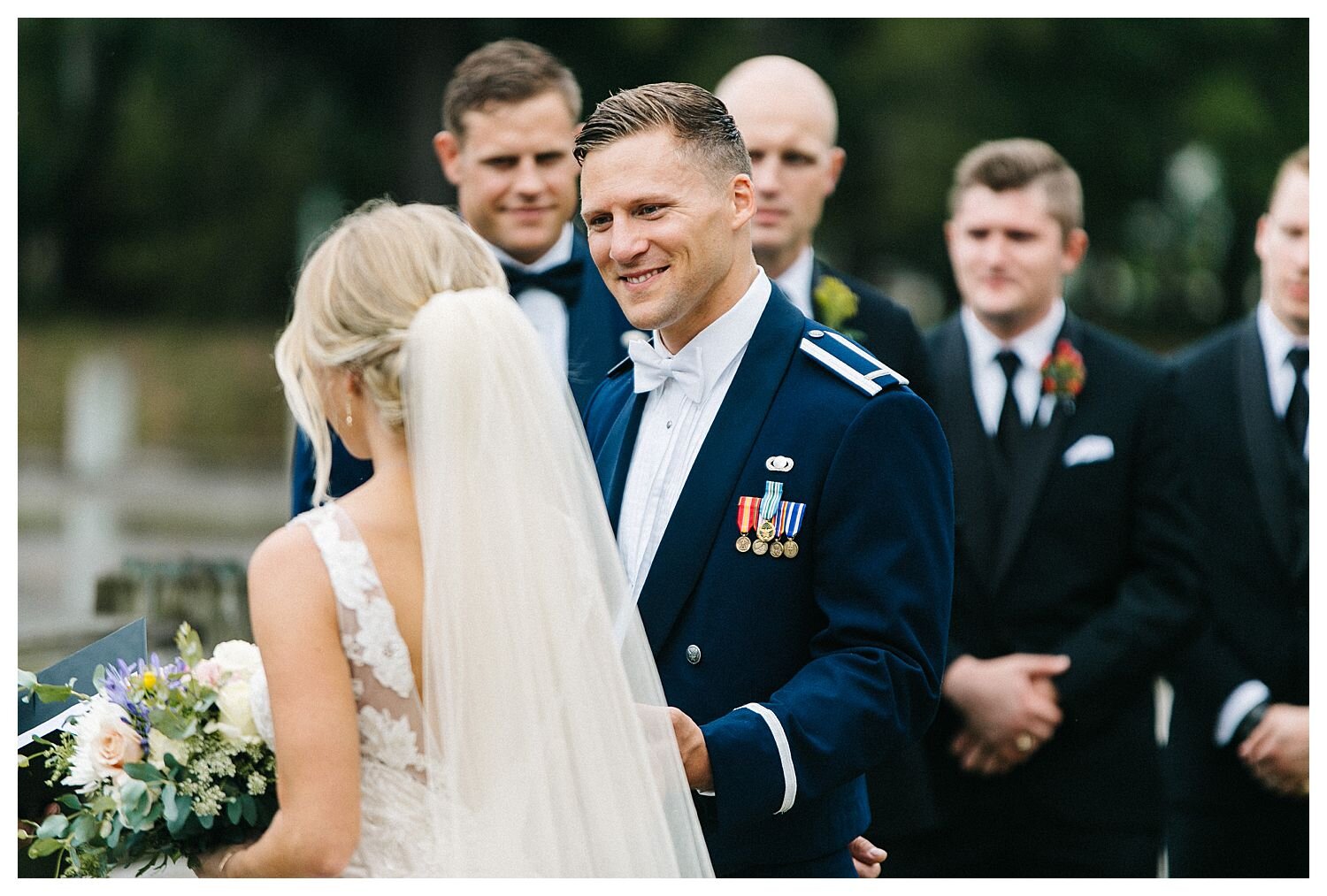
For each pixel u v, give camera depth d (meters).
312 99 20.73
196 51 20.39
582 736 2.58
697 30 19.61
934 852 4.45
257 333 22.36
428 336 2.56
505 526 2.56
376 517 2.55
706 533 2.96
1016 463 4.66
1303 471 4.89
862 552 2.87
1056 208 4.75
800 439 2.95
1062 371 4.64
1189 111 20.50
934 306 22.12
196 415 19.30
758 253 4.75
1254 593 4.88
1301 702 4.80
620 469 3.15
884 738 2.81
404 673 2.50
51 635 5.14
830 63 19.98
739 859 2.96
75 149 22.64
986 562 4.60
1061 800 4.46
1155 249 22.48
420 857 2.48
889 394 2.94
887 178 20.00
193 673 2.78
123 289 24.41
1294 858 4.79
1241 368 5.02
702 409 3.06
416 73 18.41
